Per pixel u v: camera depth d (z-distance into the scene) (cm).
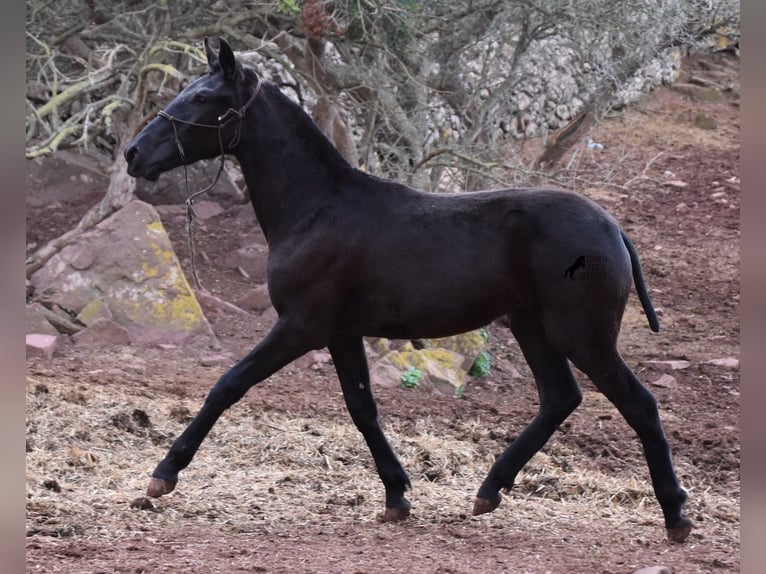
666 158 3008
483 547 807
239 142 867
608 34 1850
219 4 1831
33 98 1994
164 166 870
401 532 852
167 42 1620
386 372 1545
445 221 838
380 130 1864
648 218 2630
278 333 844
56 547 736
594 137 3072
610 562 763
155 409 1226
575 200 823
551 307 807
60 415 1146
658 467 824
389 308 840
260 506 921
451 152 1634
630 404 814
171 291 1628
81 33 1834
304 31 1542
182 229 2106
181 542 780
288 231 854
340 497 966
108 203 1717
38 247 1917
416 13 1684
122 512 857
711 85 3481
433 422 1337
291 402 1351
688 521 831
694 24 2084
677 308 2102
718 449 1303
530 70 2409
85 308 1595
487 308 838
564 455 1253
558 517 946
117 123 1973
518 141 2444
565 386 873
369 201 855
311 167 863
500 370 1738
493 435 1305
